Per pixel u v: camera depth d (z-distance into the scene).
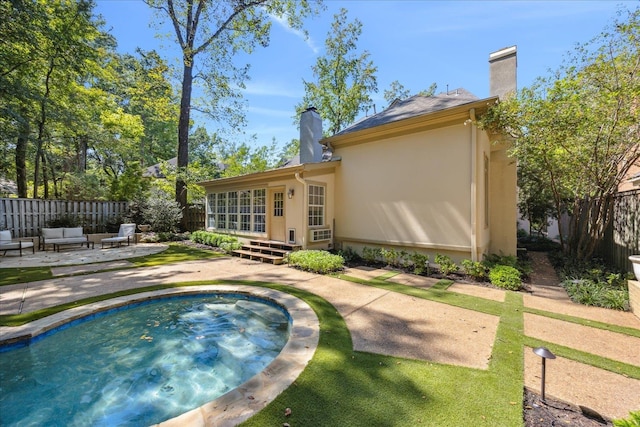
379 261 8.17
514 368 2.78
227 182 11.51
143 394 2.78
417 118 7.23
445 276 6.58
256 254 8.80
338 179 9.43
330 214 9.39
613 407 2.25
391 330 3.67
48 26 10.07
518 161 7.99
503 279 5.70
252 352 3.56
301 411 2.15
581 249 7.65
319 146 10.55
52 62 11.20
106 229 12.73
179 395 2.76
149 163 24.88
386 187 8.16
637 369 2.79
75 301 4.70
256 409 2.17
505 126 6.42
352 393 2.37
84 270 7.09
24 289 5.40
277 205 9.60
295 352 3.06
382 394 2.37
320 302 4.72
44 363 3.30
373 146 8.48
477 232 6.63
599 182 6.33
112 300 4.74
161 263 8.12
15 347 3.48
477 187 6.61
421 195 7.46
